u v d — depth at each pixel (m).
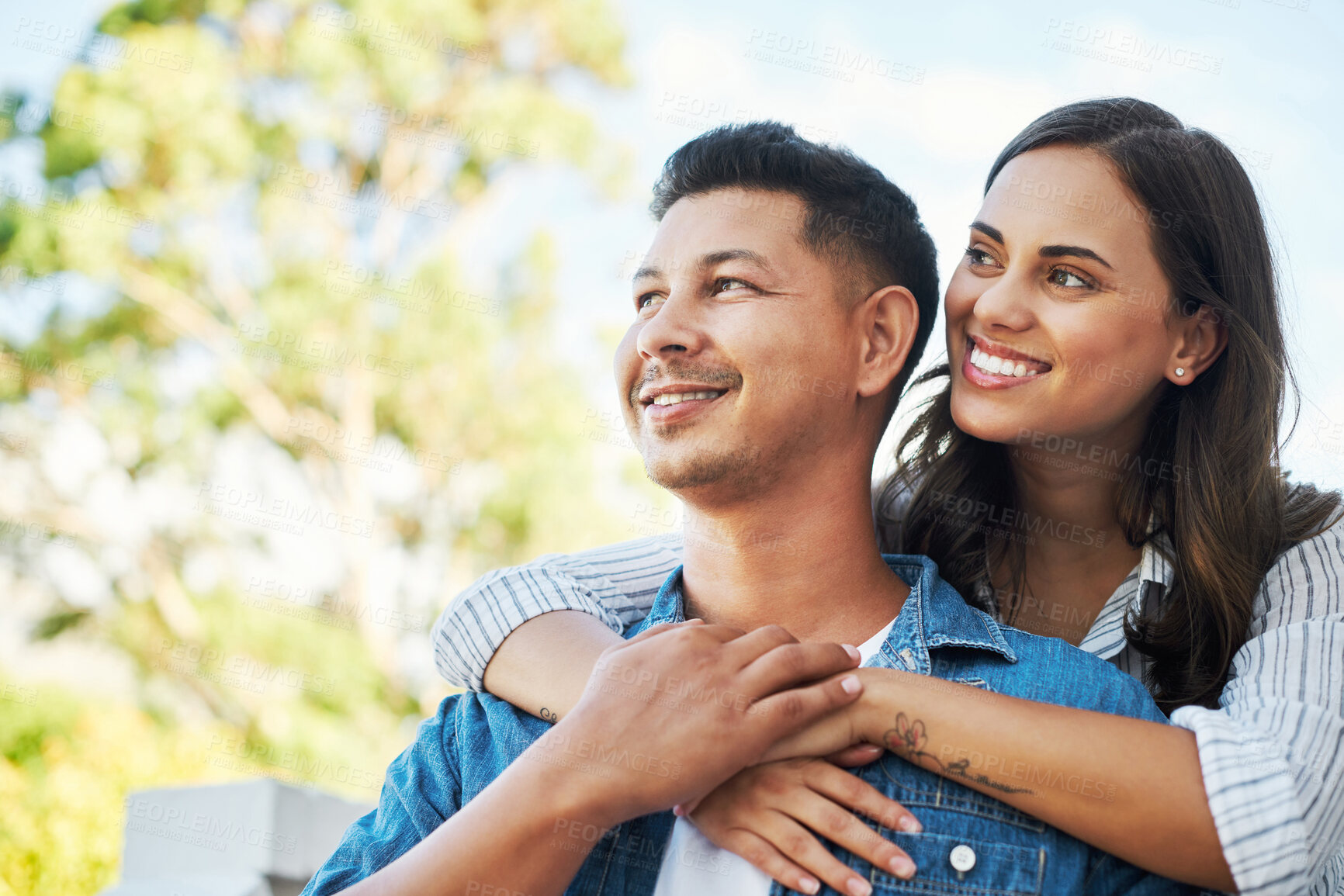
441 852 1.02
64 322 7.43
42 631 7.20
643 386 1.16
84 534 7.36
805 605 1.20
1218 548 1.41
